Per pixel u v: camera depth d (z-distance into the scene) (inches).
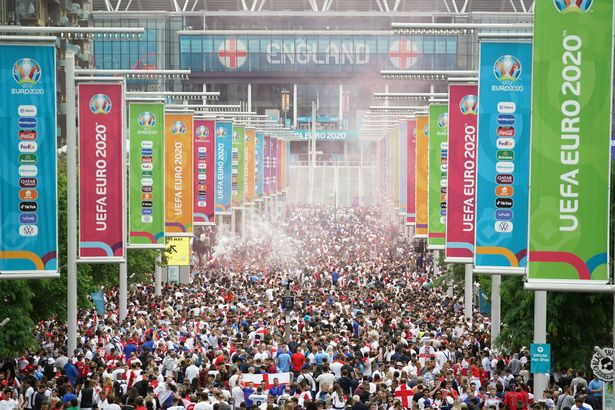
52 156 2074.3
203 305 3668.8
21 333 2532.0
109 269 3683.6
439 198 3088.1
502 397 2043.6
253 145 5885.8
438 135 3080.7
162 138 3218.5
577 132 1457.9
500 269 2110.0
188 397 1948.8
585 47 1449.3
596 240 1462.8
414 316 3262.8
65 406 1941.4
